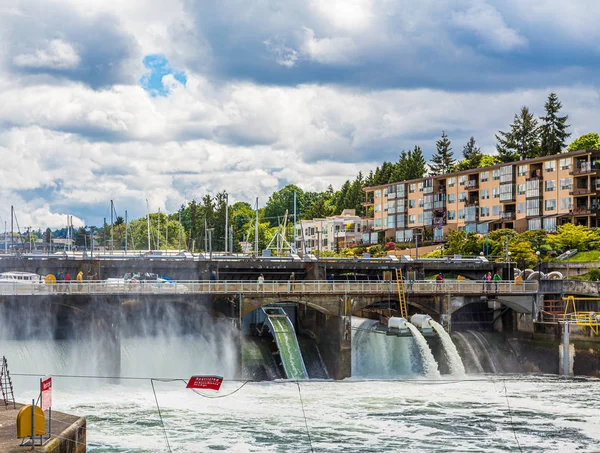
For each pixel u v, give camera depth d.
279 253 197.00
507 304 102.69
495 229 175.25
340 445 58.59
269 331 93.81
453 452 57.78
